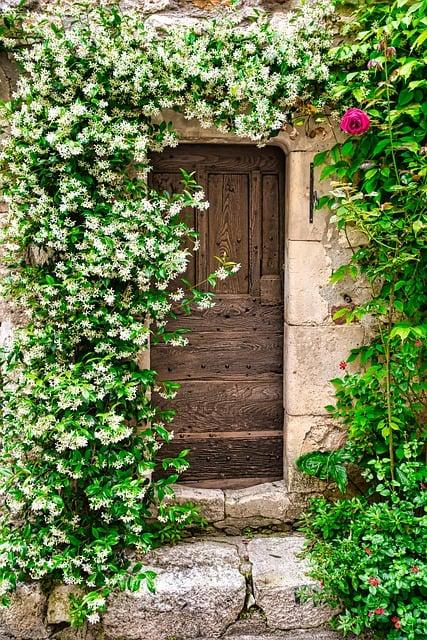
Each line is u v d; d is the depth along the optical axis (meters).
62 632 2.68
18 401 2.59
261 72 2.62
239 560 2.78
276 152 3.05
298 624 2.62
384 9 2.66
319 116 2.85
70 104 2.62
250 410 3.17
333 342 3.00
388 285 2.83
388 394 2.69
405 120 2.72
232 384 3.15
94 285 2.57
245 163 3.04
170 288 3.08
